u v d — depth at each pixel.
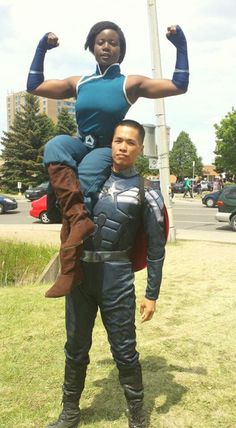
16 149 51.25
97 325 5.40
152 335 5.10
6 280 8.12
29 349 4.66
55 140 2.69
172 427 3.27
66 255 2.59
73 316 3.03
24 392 3.76
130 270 2.94
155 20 11.09
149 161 12.08
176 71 2.76
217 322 5.57
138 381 3.04
